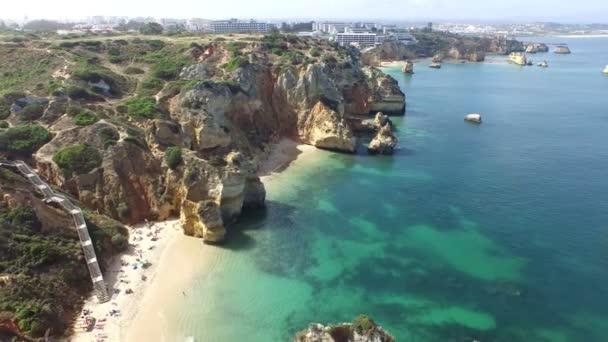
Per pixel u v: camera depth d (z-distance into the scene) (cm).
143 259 5059
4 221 4438
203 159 6341
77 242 4747
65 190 5662
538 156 9219
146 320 4159
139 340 3919
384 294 4681
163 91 7950
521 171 8300
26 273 4125
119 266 4912
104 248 4950
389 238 5812
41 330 3750
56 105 6838
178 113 7381
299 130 9731
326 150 9288
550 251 5528
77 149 5944
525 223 6256
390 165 8550
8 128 6288
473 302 4572
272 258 5275
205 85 7875
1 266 4078
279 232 5894
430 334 4122
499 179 7888
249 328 4138
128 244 5325
